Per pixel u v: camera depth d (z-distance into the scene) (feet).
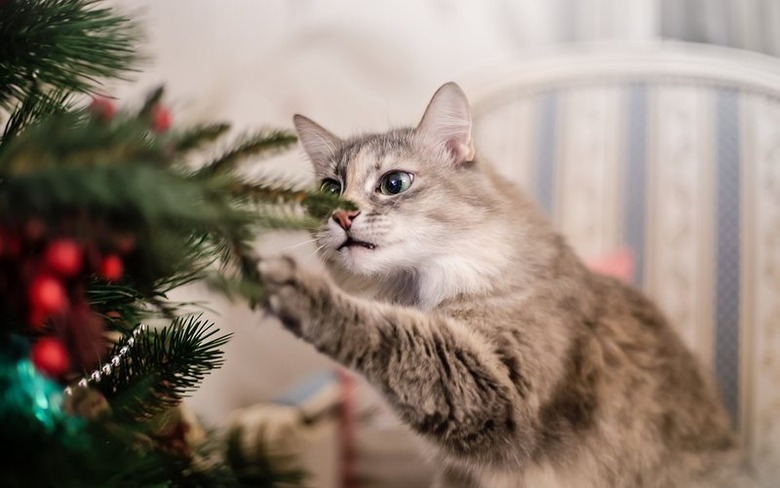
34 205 0.75
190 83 2.84
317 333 1.52
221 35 2.90
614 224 2.41
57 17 1.09
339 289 1.60
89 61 1.10
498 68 2.58
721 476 1.91
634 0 2.84
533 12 2.98
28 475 0.83
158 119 1.01
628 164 2.44
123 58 1.12
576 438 1.80
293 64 3.02
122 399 1.07
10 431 0.89
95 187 0.69
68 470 0.85
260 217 0.94
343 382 2.20
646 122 2.45
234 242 1.02
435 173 1.89
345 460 2.20
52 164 0.72
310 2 3.01
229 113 2.93
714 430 1.96
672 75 2.47
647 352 1.93
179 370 1.15
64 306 0.89
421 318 1.64
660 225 2.38
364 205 1.80
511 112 2.53
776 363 2.24
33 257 0.85
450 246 1.84
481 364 1.66
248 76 2.97
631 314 1.98
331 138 1.98
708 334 2.30
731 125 2.39
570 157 2.47
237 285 1.02
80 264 0.87
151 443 1.08
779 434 2.20
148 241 0.87
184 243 0.97
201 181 0.89
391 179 1.86
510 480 1.79
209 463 1.12
